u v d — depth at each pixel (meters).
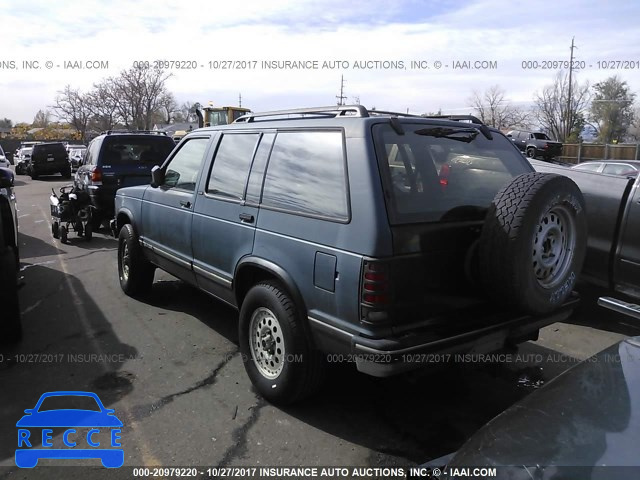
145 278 5.86
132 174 10.05
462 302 3.17
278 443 3.17
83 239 9.97
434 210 3.08
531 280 3.00
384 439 3.21
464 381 4.00
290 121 3.72
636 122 59.00
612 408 1.99
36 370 4.14
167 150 10.53
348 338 2.90
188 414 3.49
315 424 3.38
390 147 3.11
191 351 4.52
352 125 3.17
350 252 2.90
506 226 2.92
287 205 3.45
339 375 4.07
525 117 55.91
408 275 2.90
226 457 3.03
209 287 4.41
